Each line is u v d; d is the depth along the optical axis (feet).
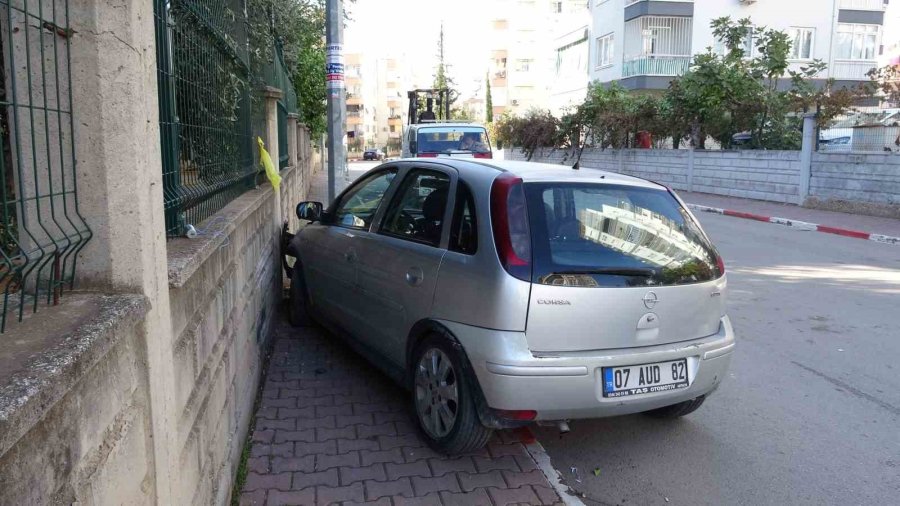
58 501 4.84
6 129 6.89
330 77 29.81
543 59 229.45
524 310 11.44
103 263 6.58
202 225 11.17
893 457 13.73
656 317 12.26
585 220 12.50
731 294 27.58
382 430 14.01
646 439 14.44
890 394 16.98
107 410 5.79
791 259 35.99
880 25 108.37
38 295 6.26
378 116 366.84
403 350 14.17
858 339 21.42
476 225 12.44
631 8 102.63
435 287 12.94
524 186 12.48
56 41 6.30
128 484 6.25
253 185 19.84
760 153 64.23
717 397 16.76
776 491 12.41
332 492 11.55
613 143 91.09
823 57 107.24
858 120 57.72
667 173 79.30
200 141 11.90
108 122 6.48
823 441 14.42
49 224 6.30
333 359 18.24
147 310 6.65
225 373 11.14
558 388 11.50
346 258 16.83
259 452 12.88
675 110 75.51
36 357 4.85
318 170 127.24
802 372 18.48
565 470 13.07
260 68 22.65
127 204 6.59
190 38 11.12
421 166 15.48
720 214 58.54
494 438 13.99
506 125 124.98
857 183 53.72
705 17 102.42
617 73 107.65
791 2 104.73
